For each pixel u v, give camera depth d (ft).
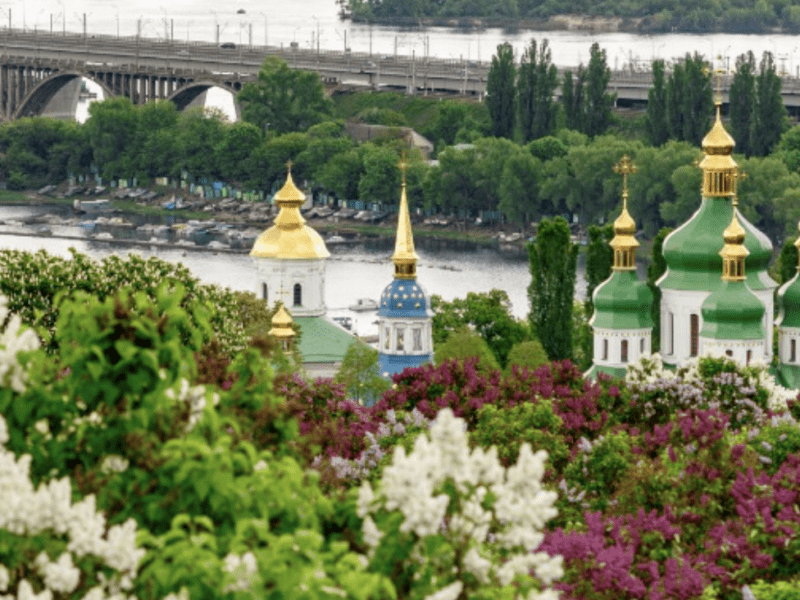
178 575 287.48
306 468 345.51
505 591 305.73
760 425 633.20
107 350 310.45
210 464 304.71
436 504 290.35
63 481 291.38
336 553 297.12
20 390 312.09
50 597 285.23
